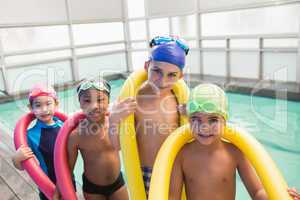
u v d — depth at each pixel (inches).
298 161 129.8
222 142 44.9
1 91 282.8
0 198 91.5
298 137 151.9
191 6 276.1
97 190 61.7
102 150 59.2
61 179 53.0
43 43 300.5
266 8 225.3
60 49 311.4
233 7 244.5
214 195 43.1
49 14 299.0
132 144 49.6
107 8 339.0
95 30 335.0
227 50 259.3
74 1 313.3
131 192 51.3
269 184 38.7
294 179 116.4
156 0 307.1
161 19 309.1
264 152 42.4
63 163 54.2
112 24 346.6
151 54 46.3
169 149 42.6
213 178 42.8
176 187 44.3
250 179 43.4
